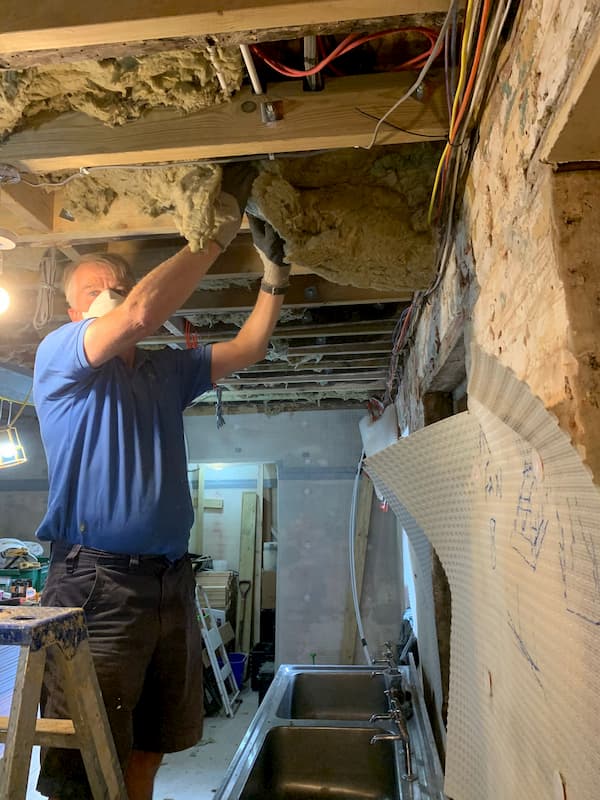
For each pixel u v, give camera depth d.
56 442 1.41
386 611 4.52
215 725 4.45
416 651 3.10
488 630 1.10
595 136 0.65
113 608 1.31
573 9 0.58
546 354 0.71
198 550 6.12
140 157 1.25
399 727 2.12
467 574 1.29
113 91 1.20
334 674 2.94
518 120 0.80
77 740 0.99
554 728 0.73
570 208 0.68
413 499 1.51
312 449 4.81
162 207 1.50
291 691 2.80
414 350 2.45
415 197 1.46
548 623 0.75
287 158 1.34
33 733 0.85
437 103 1.18
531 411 0.73
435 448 1.31
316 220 1.44
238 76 1.15
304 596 4.61
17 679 0.85
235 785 1.76
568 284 0.66
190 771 3.69
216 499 6.27
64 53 0.98
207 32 0.94
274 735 2.25
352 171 1.43
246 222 1.59
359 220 1.44
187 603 1.48
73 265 1.81
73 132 1.25
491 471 1.07
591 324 0.64
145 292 1.26
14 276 2.12
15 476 5.65
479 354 1.09
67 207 1.55
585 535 0.63
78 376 1.33
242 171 1.36
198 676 1.52
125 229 1.59
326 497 4.74
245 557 6.04
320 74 1.17
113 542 1.35
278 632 4.57
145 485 1.40
